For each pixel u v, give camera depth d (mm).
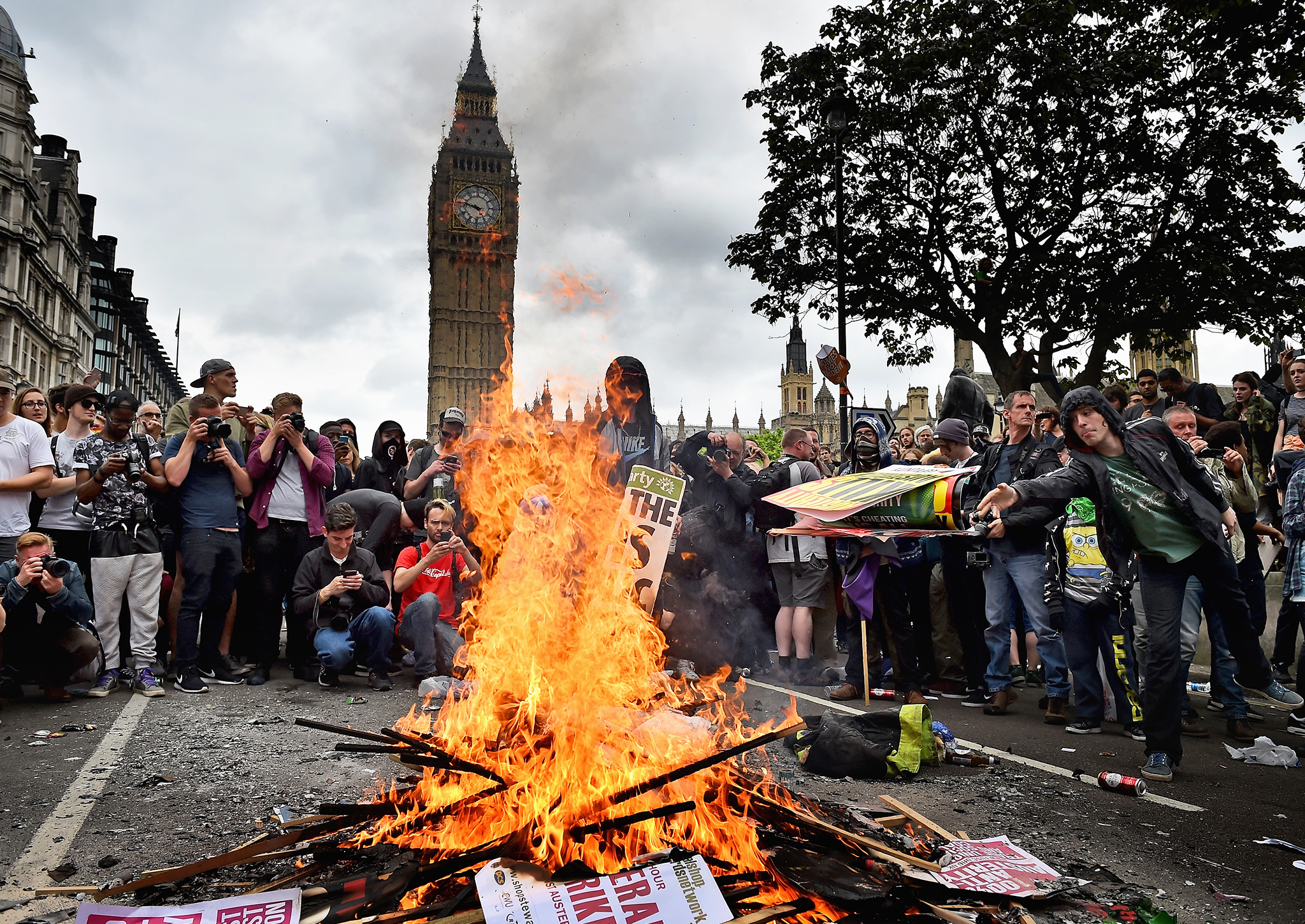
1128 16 17719
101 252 70750
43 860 2709
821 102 14719
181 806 3258
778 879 2225
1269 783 3855
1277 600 6809
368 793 3363
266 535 6195
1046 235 19281
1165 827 3221
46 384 56906
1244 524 5977
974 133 18609
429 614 6156
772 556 6285
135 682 5625
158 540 5793
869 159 19344
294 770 3742
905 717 3938
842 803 3338
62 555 5824
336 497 8148
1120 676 4766
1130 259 19312
